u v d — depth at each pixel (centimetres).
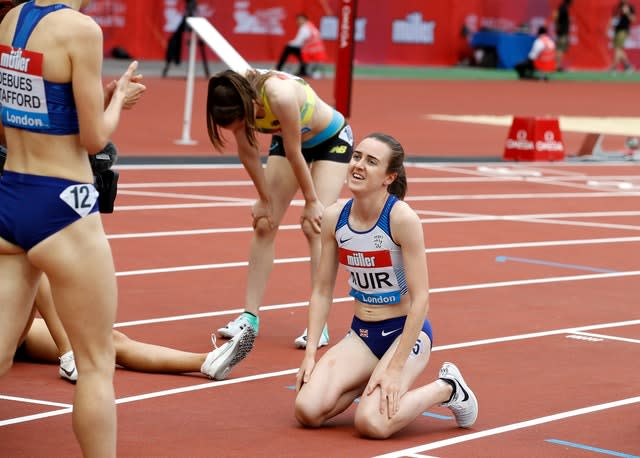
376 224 2072
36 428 2027
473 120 8888
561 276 3603
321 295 2175
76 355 1688
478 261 3784
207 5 12675
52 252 1633
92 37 1605
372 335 2138
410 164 6306
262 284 2752
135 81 1759
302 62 11769
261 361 2542
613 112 10175
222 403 2228
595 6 15550
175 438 2005
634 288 3469
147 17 12394
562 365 2573
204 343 2652
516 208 4972
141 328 2750
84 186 1644
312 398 2073
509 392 2350
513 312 3084
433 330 2853
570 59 15550
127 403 2198
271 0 13088
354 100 9894
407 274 2061
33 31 1622
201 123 7625
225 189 5047
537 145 6725
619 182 6019
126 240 3828
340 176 2741
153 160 5797
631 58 16150
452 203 5022
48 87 1611
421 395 2061
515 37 14625
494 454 1966
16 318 1680
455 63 14850
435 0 14588
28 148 1639
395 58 14462
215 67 12338
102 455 1688
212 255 3669
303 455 1936
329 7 13600
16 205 1638
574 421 2167
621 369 2558
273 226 2723
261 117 2536
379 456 1939
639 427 2139
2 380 2309
